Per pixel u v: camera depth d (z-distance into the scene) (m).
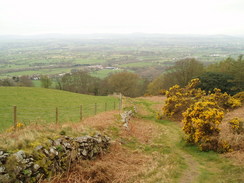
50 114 22.75
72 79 65.38
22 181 7.76
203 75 45.16
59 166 9.38
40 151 8.96
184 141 17.00
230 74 44.22
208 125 15.27
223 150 13.80
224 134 15.40
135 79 67.56
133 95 68.06
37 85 67.75
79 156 10.71
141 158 12.95
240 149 13.41
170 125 24.56
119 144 14.65
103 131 15.56
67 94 41.22
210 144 14.59
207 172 11.27
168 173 10.67
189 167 12.07
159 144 16.27
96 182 9.42
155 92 64.75
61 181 8.88
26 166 8.05
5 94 33.50
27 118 20.38
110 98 41.91
